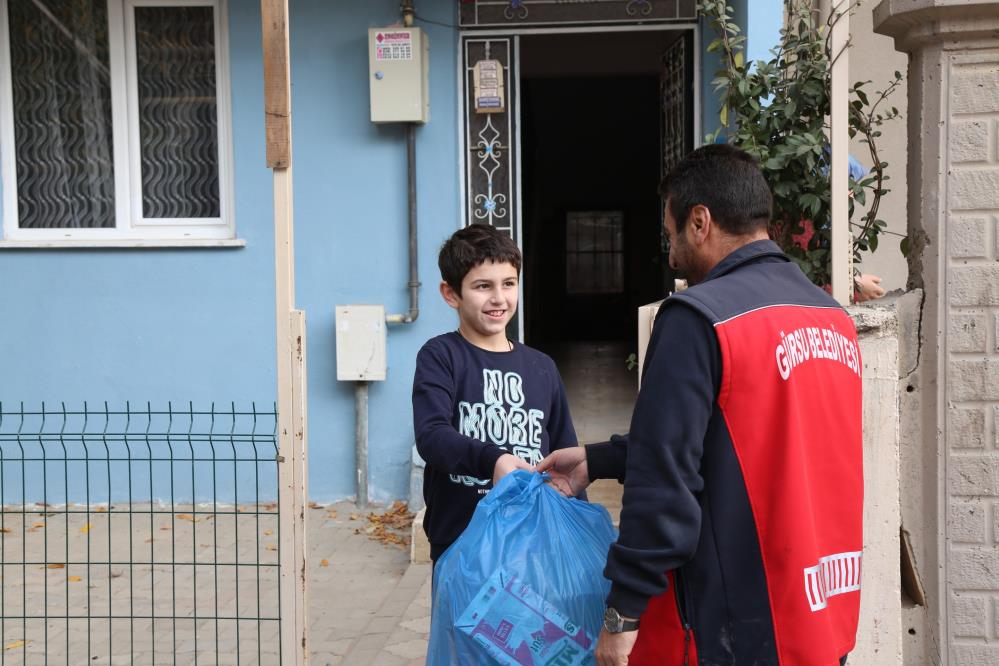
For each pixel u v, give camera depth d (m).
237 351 5.81
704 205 1.88
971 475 2.65
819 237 3.37
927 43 2.63
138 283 5.81
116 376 5.86
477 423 2.27
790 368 1.73
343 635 3.98
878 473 2.54
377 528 5.43
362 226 5.75
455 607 1.92
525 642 1.87
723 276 1.83
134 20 5.83
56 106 5.91
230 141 5.79
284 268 2.58
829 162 3.32
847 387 1.85
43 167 5.93
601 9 5.63
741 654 1.71
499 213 5.79
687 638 1.73
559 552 1.93
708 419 1.70
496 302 2.28
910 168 2.75
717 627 1.72
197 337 5.82
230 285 5.79
